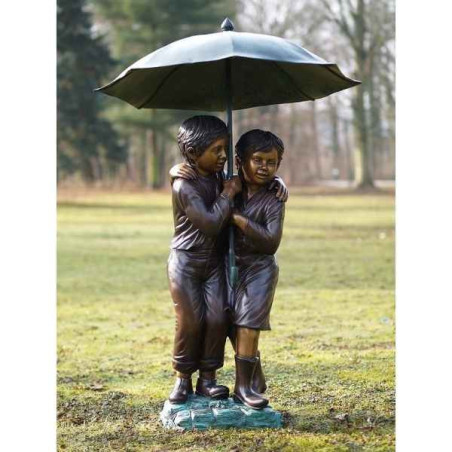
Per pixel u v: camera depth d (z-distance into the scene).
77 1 36.12
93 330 11.13
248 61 7.17
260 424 6.91
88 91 36.69
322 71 6.76
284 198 6.84
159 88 7.38
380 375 8.55
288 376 8.57
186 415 6.89
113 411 7.60
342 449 6.50
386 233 21.81
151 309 12.61
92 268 16.47
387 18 39.81
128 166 48.75
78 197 33.34
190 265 6.83
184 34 38.84
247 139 6.79
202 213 6.64
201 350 7.04
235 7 40.28
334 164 52.38
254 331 6.81
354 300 12.95
